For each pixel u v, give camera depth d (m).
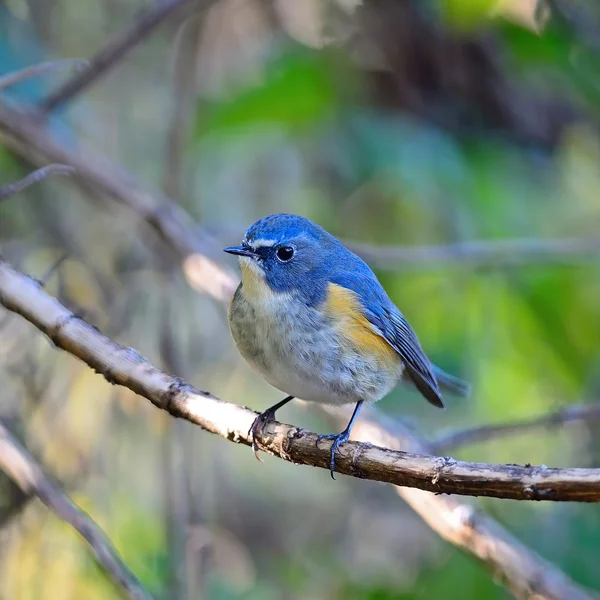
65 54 12.21
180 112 11.24
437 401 9.47
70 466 10.03
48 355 10.10
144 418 10.60
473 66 12.20
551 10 11.61
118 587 8.54
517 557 7.66
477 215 11.69
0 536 9.01
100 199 10.92
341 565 11.47
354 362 7.81
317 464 5.96
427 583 10.02
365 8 12.06
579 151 12.91
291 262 7.89
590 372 11.91
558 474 4.92
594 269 11.98
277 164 12.99
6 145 10.91
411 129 11.77
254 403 12.58
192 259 9.68
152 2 12.13
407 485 5.53
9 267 6.59
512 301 11.79
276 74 11.34
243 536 12.73
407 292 12.13
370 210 12.38
